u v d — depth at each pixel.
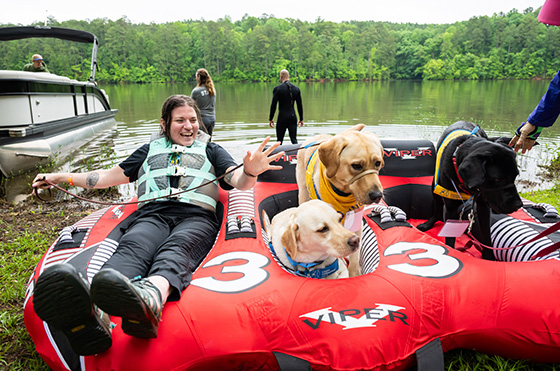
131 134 10.69
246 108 18.11
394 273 2.46
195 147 3.20
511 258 3.13
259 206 3.59
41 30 9.24
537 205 3.50
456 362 2.35
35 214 5.14
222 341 2.05
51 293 1.65
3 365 2.47
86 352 1.94
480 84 51.22
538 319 2.22
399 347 2.11
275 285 2.32
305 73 86.38
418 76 96.56
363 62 92.44
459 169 2.80
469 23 95.81
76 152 8.33
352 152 2.71
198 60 87.81
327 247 2.44
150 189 3.04
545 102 2.75
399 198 4.22
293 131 8.82
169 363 1.99
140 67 83.69
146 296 1.87
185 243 2.58
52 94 8.13
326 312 2.15
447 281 2.40
